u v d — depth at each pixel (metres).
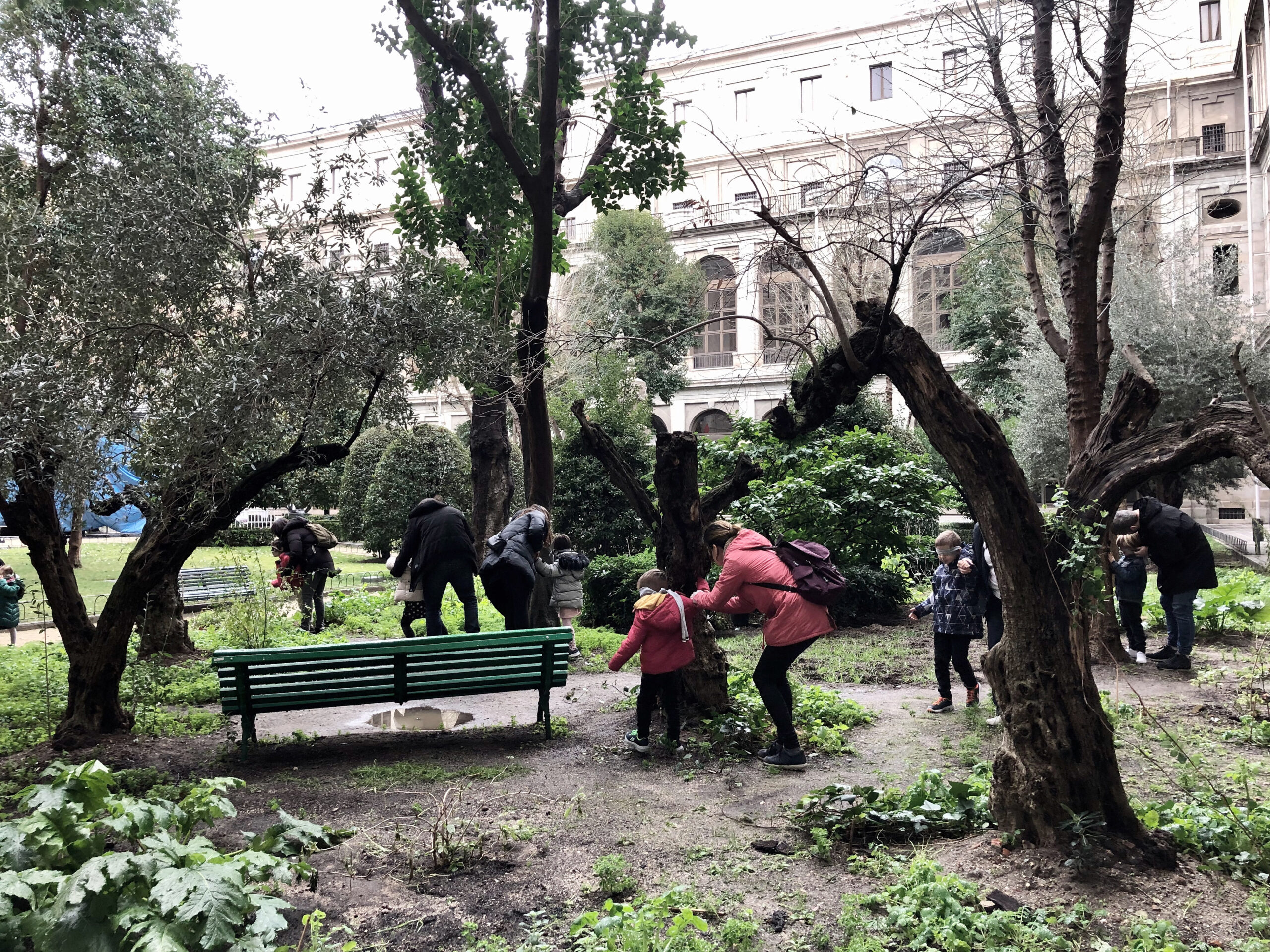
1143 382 5.41
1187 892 3.55
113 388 6.03
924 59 7.82
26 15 7.59
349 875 4.07
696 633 6.82
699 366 42.50
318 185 6.60
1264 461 3.92
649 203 11.52
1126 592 8.96
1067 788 3.94
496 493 13.48
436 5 9.94
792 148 35.62
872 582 12.75
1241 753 5.75
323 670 6.27
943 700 7.28
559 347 10.63
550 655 6.69
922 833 4.35
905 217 5.20
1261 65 27.03
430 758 6.15
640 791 5.32
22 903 2.76
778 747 5.86
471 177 10.55
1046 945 3.18
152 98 7.07
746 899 3.73
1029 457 21.53
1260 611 4.35
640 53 10.79
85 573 20.45
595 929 3.21
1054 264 18.08
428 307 6.23
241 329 6.14
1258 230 27.95
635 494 7.21
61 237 6.45
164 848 2.77
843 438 13.66
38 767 5.80
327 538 11.88
